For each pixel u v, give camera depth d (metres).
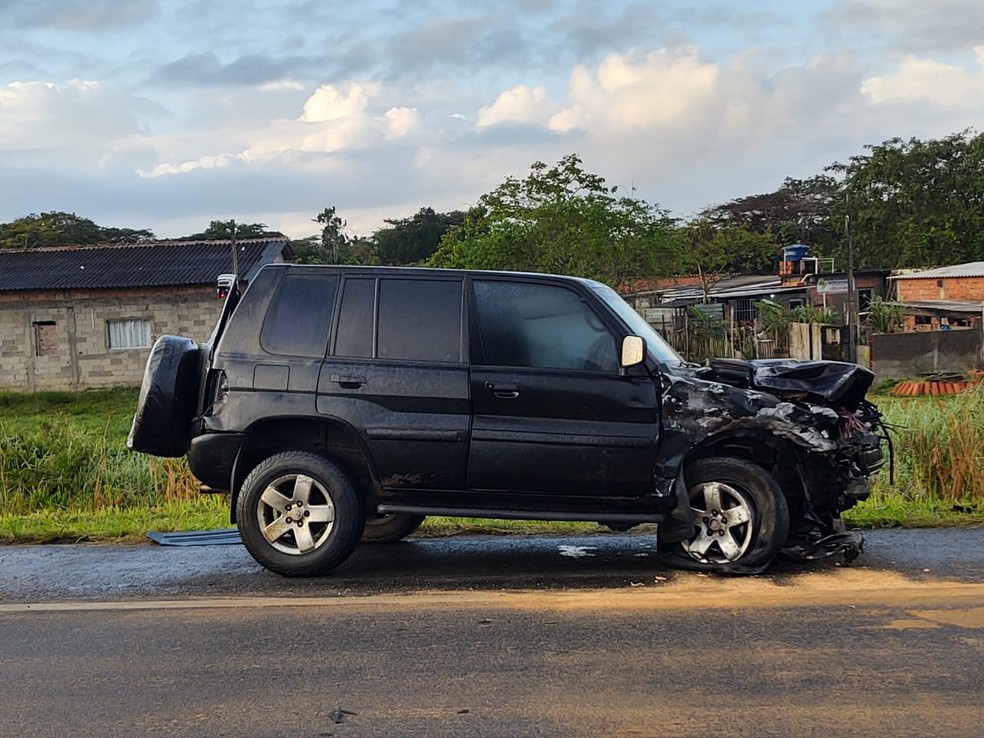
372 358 6.16
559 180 28.41
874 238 52.62
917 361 25.89
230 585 6.05
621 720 3.82
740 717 3.83
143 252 30.86
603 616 5.22
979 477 8.58
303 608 5.49
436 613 5.34
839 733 3.66
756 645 4.69
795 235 65.31
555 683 4.23
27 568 6.63
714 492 6.09
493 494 6.09
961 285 35.94
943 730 3.68
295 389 6.12
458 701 4.05
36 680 4.39
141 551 7.19
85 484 10.06
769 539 5.96
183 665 4.56
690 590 5.74
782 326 27.62
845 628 4.94
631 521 6.05
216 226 57.28
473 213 29.83
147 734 3.77
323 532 6.17
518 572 6.27
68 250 31.36
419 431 6.02
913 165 51.78
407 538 7.40
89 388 27.75
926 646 4.64
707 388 5.98
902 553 6.64
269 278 6.38
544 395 6.02
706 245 44.22
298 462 6.13
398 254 58.09
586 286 6.23
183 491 9.88
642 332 6.41
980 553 6.63
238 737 3.73
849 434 6.16
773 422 5.90
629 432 5.98
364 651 4.71
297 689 4.22
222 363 6.24
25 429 11.81
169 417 6.42
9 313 27.70
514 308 6.20
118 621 5.30
